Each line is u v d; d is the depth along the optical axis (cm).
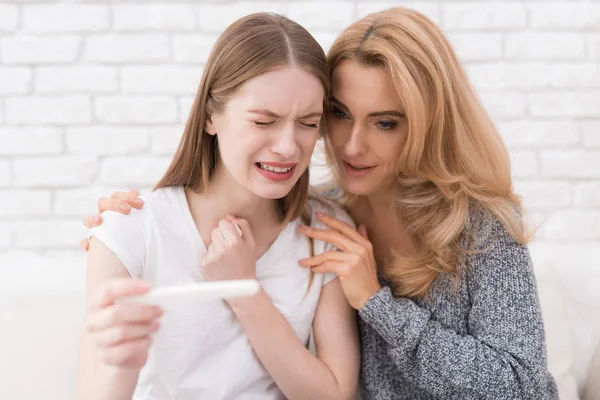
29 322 141
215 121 110
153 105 185
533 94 189
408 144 115
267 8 185
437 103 117
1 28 182
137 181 186
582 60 189
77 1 183
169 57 185
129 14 183
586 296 157
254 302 112
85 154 185
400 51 113
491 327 119
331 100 116
